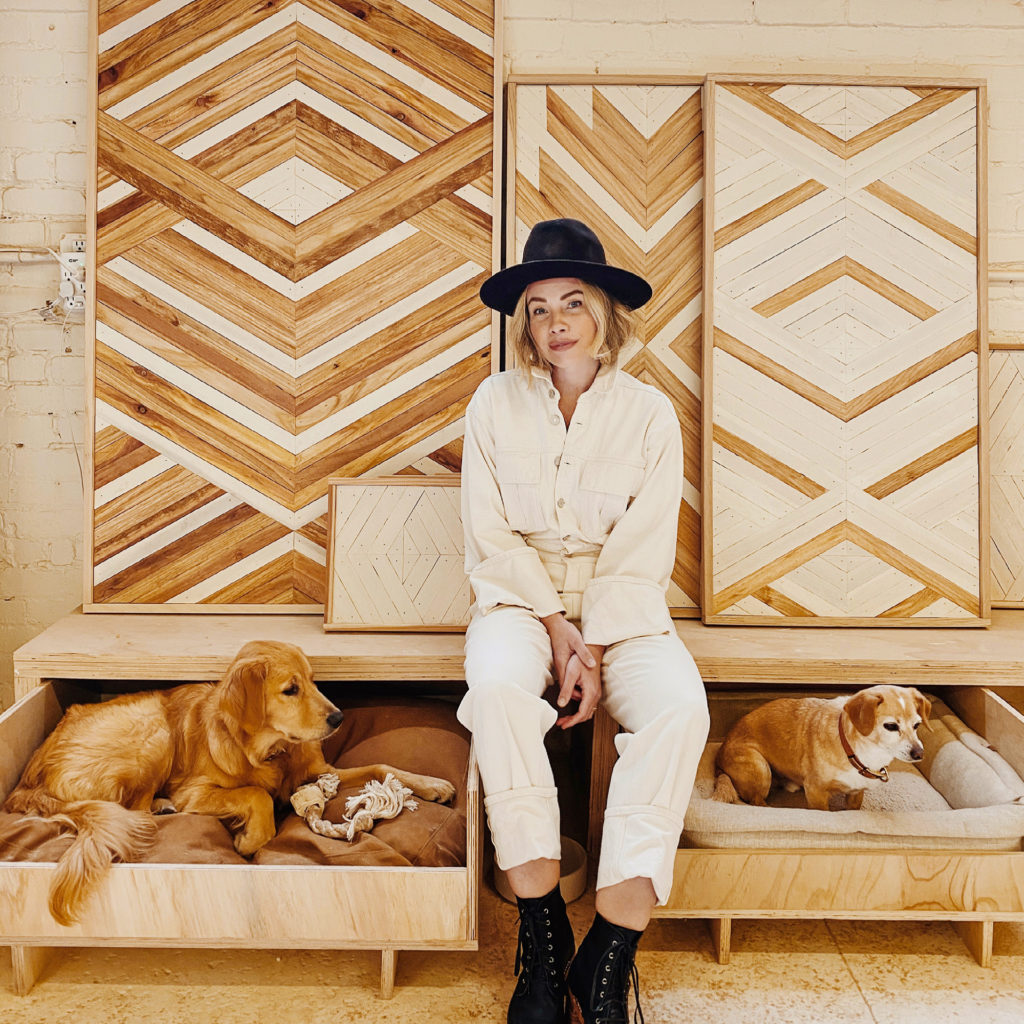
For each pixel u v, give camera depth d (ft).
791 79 7.95
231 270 7.98
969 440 8.04
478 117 8.04
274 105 7.95
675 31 8.30
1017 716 6.40
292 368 8.05
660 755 5.28
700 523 8.14
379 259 8.04
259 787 6.17
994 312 8.59
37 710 6.70
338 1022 5.38
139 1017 5.39
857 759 6.15
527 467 6.53
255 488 8.07
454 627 7.53
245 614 8.09
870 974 5.86
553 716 5.59
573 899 6.66
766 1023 5.38
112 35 7.88
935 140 8.00
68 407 8.52
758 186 7.97
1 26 8.13
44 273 8.38
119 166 7.91
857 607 8.02
